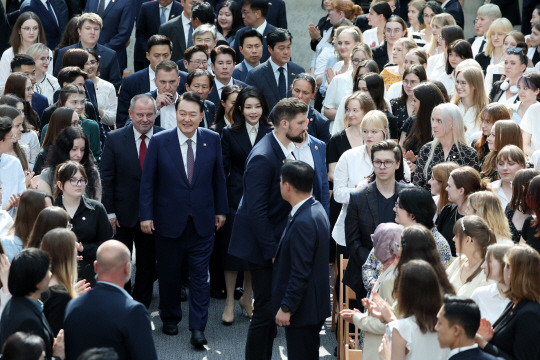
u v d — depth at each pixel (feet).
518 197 29.84
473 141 37.91
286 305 26.96
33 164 38.75
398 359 21.13
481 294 23.61
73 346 21.45
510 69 42.29
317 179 33.14
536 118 38.24
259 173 30.42
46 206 27.99
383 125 33.45
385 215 29.99
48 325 22.47
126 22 56.65
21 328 21.38
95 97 42.14
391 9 57.57
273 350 34.47
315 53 56.95
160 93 39.78
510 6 62.49
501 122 34.27
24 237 27.73
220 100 41.16
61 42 50.75
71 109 35.50
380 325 24.16
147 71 44.32
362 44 45.01
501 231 26.81
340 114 40.37
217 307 38.70
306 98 39.55
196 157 34.71
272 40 44.34
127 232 36.68
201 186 34.73
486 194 27.12
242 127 37.06
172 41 52.70
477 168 34.71
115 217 36.22
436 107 34.78
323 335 36.09
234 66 46.29
